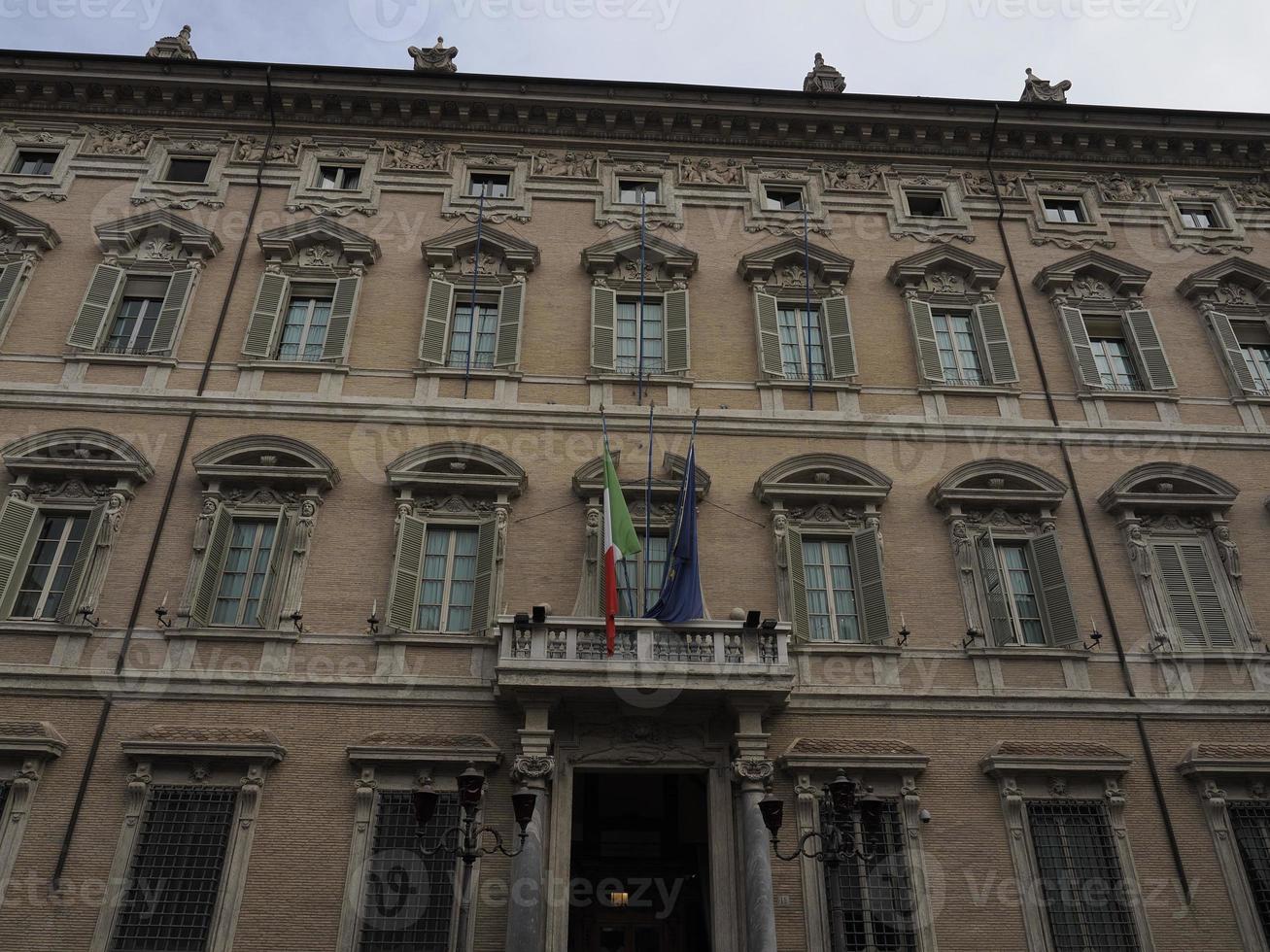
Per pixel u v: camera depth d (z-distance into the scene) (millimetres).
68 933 14531
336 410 19688
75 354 20000
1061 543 19156
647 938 17938
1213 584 18953
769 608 18141
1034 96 26625
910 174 24781
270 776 15953
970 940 15320
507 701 16484
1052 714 17328
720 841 15727
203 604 17281
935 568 18766
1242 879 15914
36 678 16375
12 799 15289
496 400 20250
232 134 23953
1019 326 22312
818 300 22344
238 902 14906
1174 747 17156
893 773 16500
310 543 18078
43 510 18156
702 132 24766
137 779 15562
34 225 21422
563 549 18484
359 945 14812
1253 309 23000
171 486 18484
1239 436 20766
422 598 18062
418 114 24344
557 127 24531
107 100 23875
